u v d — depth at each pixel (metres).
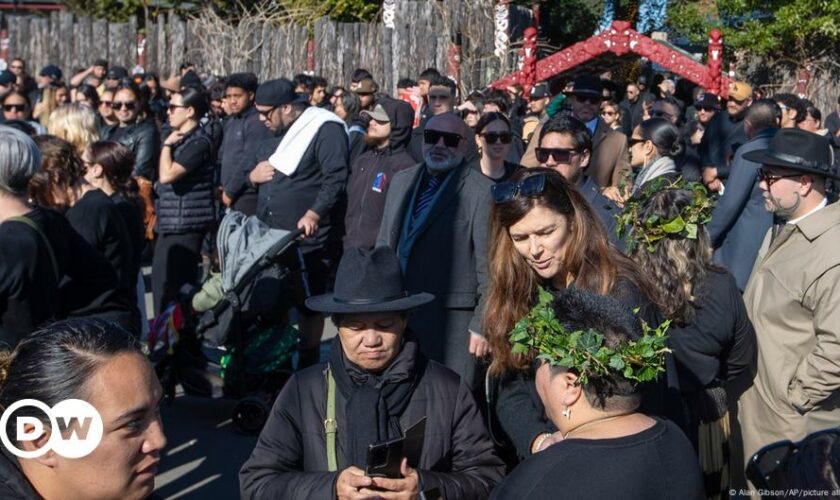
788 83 17.73
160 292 8.12
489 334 3.77
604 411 2.63
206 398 7.53
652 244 3.93
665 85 15.73
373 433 3.30
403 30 16.03
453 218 5.15
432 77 11.49
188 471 6.20
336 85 16.31
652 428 2.60
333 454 3.37
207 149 8.03
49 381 2.15
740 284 6.45
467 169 5.24
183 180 8.02
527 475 2.54
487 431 3.51
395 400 3.39
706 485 4.00
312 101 12.92
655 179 4.17
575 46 14.37
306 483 3.25
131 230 6.29
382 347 3.38
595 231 3.61
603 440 2.55
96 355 2.18
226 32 17.70
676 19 19.47
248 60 17.41
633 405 2.64
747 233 6.41
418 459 3.17
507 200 3.61
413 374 3.44
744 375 4.45
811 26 17.00
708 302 3.91
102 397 2.17
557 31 23.84
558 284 3.68
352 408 3.33
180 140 7.99
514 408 3.72
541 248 3.58
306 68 16.84
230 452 6.52
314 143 7.40
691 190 4.02
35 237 4.32
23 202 4.43
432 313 5.16
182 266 8.11
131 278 5.90
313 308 3.42
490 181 5.20
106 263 4.98
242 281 6.62
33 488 2.20
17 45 20.75
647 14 17.50
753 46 17.64
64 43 20.05
